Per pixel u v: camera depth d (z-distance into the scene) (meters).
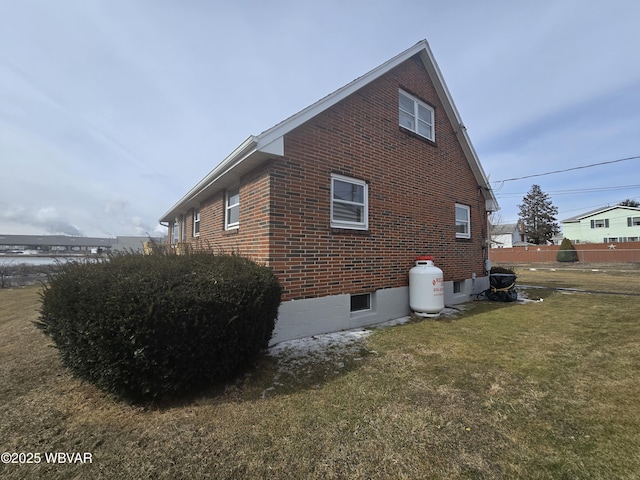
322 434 2.61
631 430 2.57
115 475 2.15
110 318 2.84
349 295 6.12
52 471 2.19
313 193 5.64
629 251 27.17
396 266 7.20
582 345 4.85
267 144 4.86
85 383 3.59
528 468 2.16
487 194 10.66
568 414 2.86
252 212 5.63
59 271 3.74
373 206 6.75
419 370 3.95
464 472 2.13
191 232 11.32
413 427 2.69
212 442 2.51
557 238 54.00
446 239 8.84
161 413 2.97
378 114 6.99
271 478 2.10
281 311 5.14
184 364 3.13
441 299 6.95
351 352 4.66
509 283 9.09
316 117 5.77
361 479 2.09
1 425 2.78
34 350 4.93
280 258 5.16
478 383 3.56
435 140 8.70
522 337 5.34
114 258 4.09
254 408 3.05
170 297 2.99
